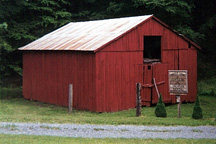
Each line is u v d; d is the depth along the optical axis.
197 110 20.06
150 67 25.08
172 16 35.03
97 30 26.36
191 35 34.56
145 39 28.03
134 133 16.09
